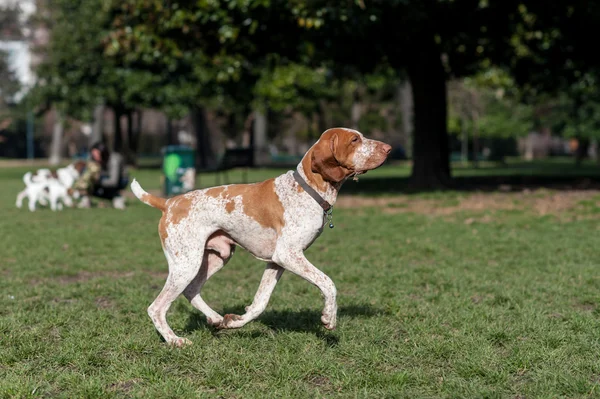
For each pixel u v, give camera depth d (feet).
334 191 14.85
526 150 205.98
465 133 155.02
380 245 31.17
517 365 13.80
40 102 110.22
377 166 14.47
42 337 16.35
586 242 30.37
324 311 14.23
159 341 15.67
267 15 47.37
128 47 57.52
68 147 211.20
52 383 13.21
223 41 47.98
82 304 19.89
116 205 50.72
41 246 31.76
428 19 49.62
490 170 105.70
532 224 36.68
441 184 58.95
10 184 83.20
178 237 14.98
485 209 43.68
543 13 54.39
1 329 16.63
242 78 97.25
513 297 20.04
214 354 14.64
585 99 125.90
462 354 14.57
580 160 142.10
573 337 15.62
